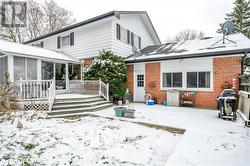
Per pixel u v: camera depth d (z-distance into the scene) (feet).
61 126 20.11
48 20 93.86
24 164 11.30
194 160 11.27
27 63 33.91
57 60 39.24
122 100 40.14
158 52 44.37
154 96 40.52
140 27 56.70
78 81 41.73
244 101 23.99
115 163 11.43
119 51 45.24
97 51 45.14
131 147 14.16
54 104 28.45
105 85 37.45
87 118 24.88
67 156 12.39
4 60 33.12
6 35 80.89
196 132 17.06
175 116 25.23
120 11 41.52
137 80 43.50
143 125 21.02
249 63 33.37
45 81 29.53
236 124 20.24
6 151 13.09
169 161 11.16
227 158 11.51
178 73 37.55
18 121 20.29
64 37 53.16
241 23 99.45
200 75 34.96
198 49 36.99
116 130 18.53
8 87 25.66
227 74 31.94
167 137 16.84
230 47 32.35
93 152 13.02
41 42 60.18
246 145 13.65
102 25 44.16
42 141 15.07
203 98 34.45
